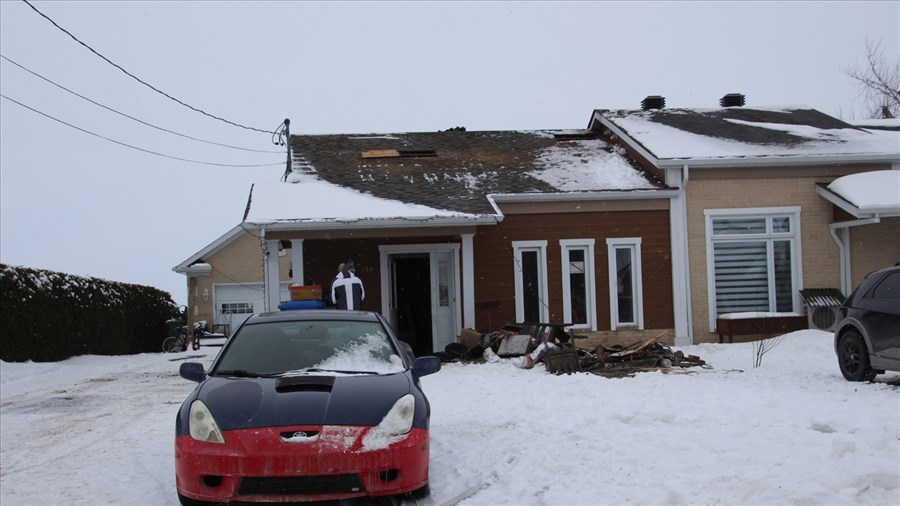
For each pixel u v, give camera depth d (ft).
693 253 57.47
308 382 20.07
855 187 54.70
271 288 52.19
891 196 52.85
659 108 75.82
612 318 57.00
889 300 34.88
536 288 57.11
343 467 17.66
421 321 59.98
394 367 22.00
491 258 56.65
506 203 56.70
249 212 51.67
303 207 52.70
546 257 56.85
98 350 76.79
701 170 57.57
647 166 61.52
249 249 104.47
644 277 57.31
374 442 18.07
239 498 17.60
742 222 57.98
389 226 50.72
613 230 57.31
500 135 74.49
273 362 21.99
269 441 17.78
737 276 57.82
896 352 34.04
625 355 45.42
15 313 59.88
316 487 17.62
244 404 18.95
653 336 57.00
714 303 57.31
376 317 24.80
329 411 18.65
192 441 18.21
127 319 86.94
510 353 48.49
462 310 55.83
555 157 66.54
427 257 59.31
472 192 56.75
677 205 57.16
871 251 57.93
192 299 103.45
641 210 57.52
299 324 23.80
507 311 56.39
